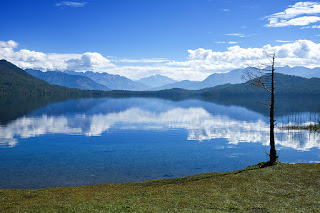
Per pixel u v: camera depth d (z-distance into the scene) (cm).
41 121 19012
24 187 5419
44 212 2481
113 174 6425
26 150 9638
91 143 11181
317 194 2961
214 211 2444
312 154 9156
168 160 8012
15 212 2516
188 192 3184
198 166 7312
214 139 12206
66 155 8781
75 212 2456
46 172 6588
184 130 15338
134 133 14238
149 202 2808
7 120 19112
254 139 12219
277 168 4294
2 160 7994
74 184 5628
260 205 2625
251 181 3594
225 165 7469
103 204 2739
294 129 15350
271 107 4756
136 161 7875
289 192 3064
